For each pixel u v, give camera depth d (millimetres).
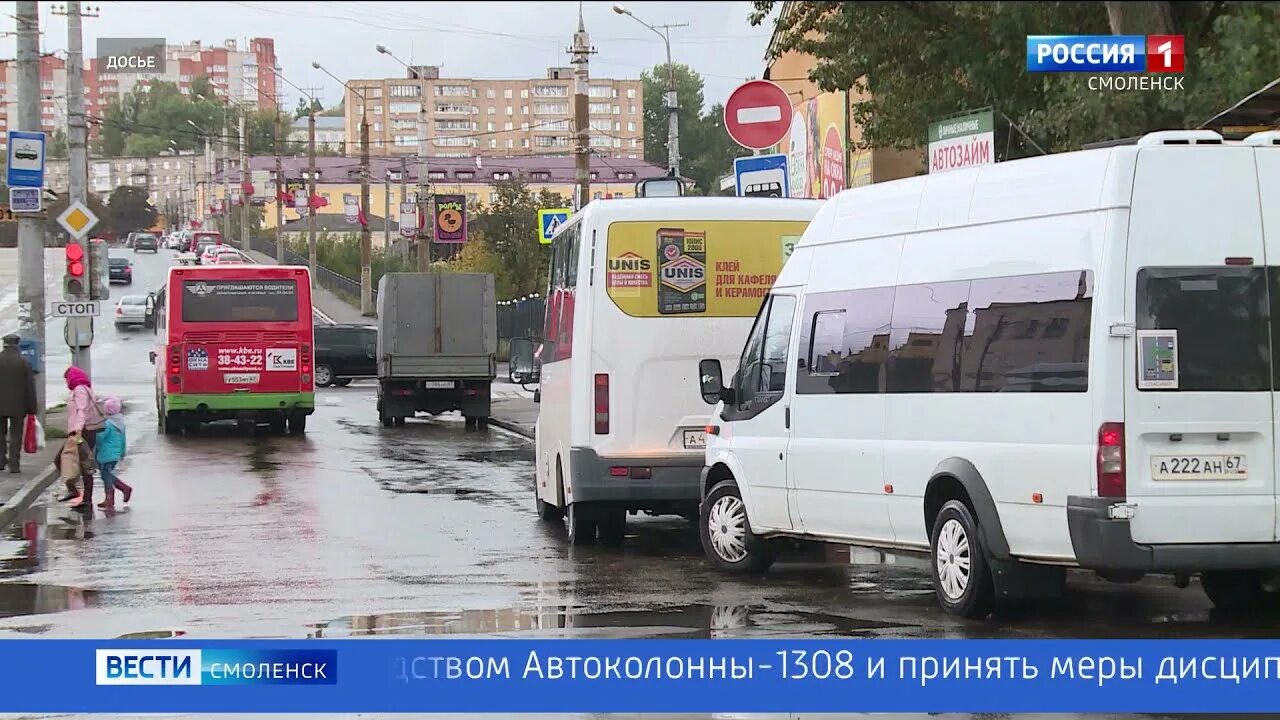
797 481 12055
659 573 13102
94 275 30656
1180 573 9773
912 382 10750
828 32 20484
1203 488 9227
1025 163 10039
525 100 153250
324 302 84812
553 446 15875
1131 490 9141
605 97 151750
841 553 14539
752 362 12797
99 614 11219
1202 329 9266
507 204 69812
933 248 10727
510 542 15398
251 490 21047
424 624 10523
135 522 17625
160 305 35188
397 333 35375
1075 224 9508
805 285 12211
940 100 19078
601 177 128625
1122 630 10008
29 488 20938
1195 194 9328
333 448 28891
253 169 143750
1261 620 10461
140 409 40594
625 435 14414
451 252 84812
